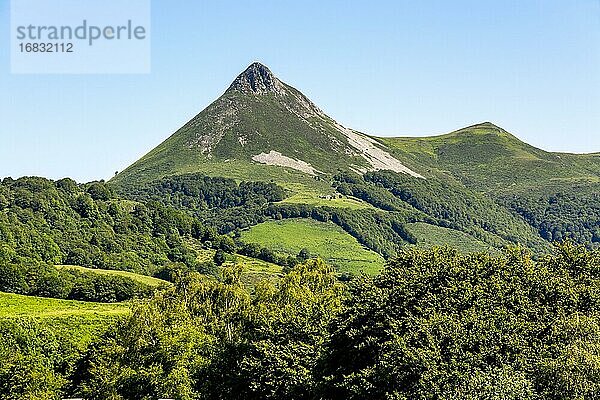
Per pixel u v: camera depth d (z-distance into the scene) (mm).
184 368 70438
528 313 53875
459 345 46656
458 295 54438
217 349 75750
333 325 61719
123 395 67875
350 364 57969
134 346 69562
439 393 44062
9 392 72000
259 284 89250
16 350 79125
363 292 61781
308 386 58625
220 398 70812
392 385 47719
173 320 75750
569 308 55781
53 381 74562
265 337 70312
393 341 48875
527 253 71812
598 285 60000
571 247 70062
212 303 85000
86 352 80688
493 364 46375
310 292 84812
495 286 56031
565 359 45094
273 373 61875
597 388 43188
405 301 55531
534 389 43812
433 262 62375
